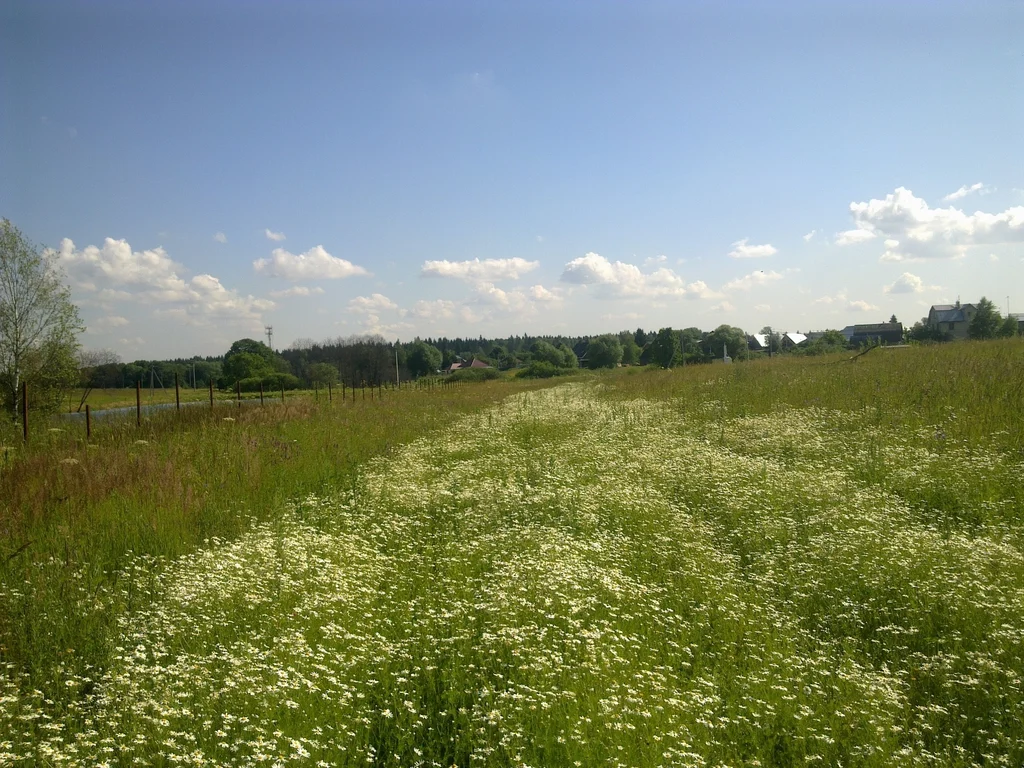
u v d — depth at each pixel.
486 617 5.71
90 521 8.42
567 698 4.41
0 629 5.37
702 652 5.43
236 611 5.70
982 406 13.84
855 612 6.04
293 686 4.32
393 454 14.34
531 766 3.73
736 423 15.95
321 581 6.39
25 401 14.49
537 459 13.05
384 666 4.89
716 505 9.53
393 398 29.14
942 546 7.16
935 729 4.43
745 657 5.32
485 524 8.87
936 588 6.19
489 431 17.55
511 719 4.16
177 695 4.31
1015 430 11.98
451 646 5.20
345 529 8.71
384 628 5.66
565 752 3.94
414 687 4.69
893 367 21.39
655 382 28.73
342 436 15.99
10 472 10.25
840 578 6.75
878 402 15.40
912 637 5.67
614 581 6.41
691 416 17.61
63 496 9.18
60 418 21.95
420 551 8.09
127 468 10.66
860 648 5.63
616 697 4.33
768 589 6.66
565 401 25.80
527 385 45.38
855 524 8.15
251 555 7.17
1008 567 6.53
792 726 4.41
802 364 27.98
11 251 22.02
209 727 3.92
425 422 20.08
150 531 8.12
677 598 6.41
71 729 4.04
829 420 14.79
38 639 5.06
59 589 6.00
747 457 12.26
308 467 12.27
